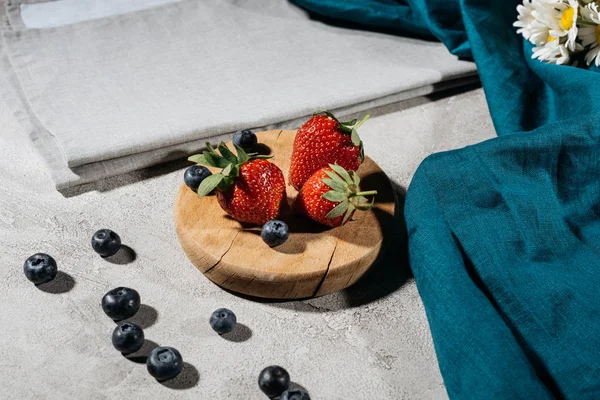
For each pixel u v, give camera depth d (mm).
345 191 436
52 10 665
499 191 462
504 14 615
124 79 599
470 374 405
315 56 634
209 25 661
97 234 482
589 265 448
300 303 469
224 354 441
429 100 626
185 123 550
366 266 460
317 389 427
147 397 420
